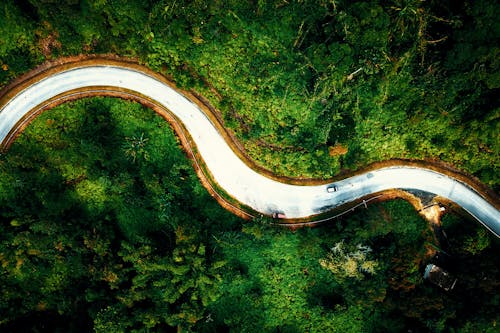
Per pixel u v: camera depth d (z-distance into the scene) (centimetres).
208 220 5466
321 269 5406
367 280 5062
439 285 5094
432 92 4794
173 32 4984
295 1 4625
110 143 5425
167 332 5388
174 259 5138
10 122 5297
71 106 5344
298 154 5288
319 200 5444
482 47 4141
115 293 5344
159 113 5438
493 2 3953
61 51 5216
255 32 4903
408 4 4212
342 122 5103
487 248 5069
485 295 4812
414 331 5025
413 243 5281
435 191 5309
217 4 4791
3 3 4659
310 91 4922
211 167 5491
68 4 4597
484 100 4594
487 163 5041
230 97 5316
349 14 4262
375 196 5394
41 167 5412
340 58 4419
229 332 5441
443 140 5100
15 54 5088
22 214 5291
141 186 5488
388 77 4753
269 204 5491
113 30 4969
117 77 5353
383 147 5284
